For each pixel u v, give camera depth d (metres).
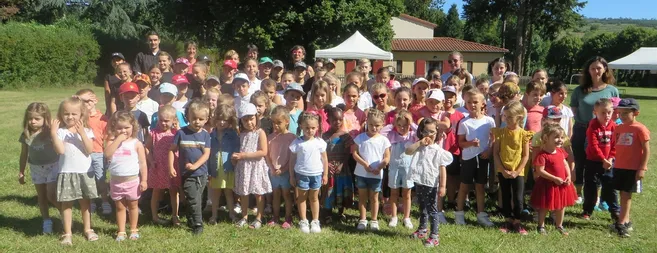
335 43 27.42
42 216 4.81
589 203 5.55
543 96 6.00
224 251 4.37
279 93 6.68
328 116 5.45
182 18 28.59
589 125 5.54
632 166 4.95
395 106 5.92
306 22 26.50
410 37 47.06
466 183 5.30
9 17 29.47
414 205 6.06
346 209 5.89
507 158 5.03
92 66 25.36
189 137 4.74
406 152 4.72
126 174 4.51
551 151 4.99
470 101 5.36
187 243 4.53
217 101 5.43
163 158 5.05
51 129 4.30
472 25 44.41
